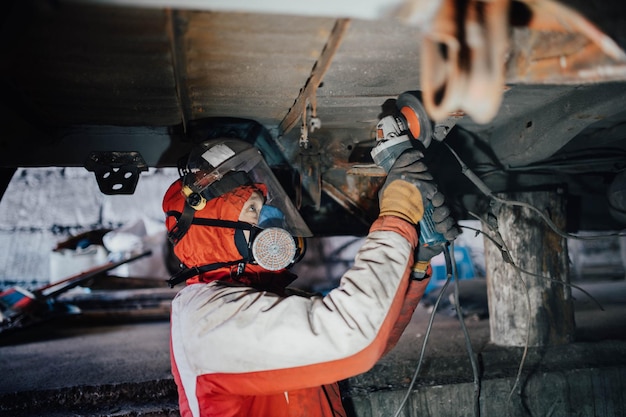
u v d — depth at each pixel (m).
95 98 1.63
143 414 2.05
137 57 1.30
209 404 1.19
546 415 2.38
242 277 1.39
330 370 1.15
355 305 1.15
